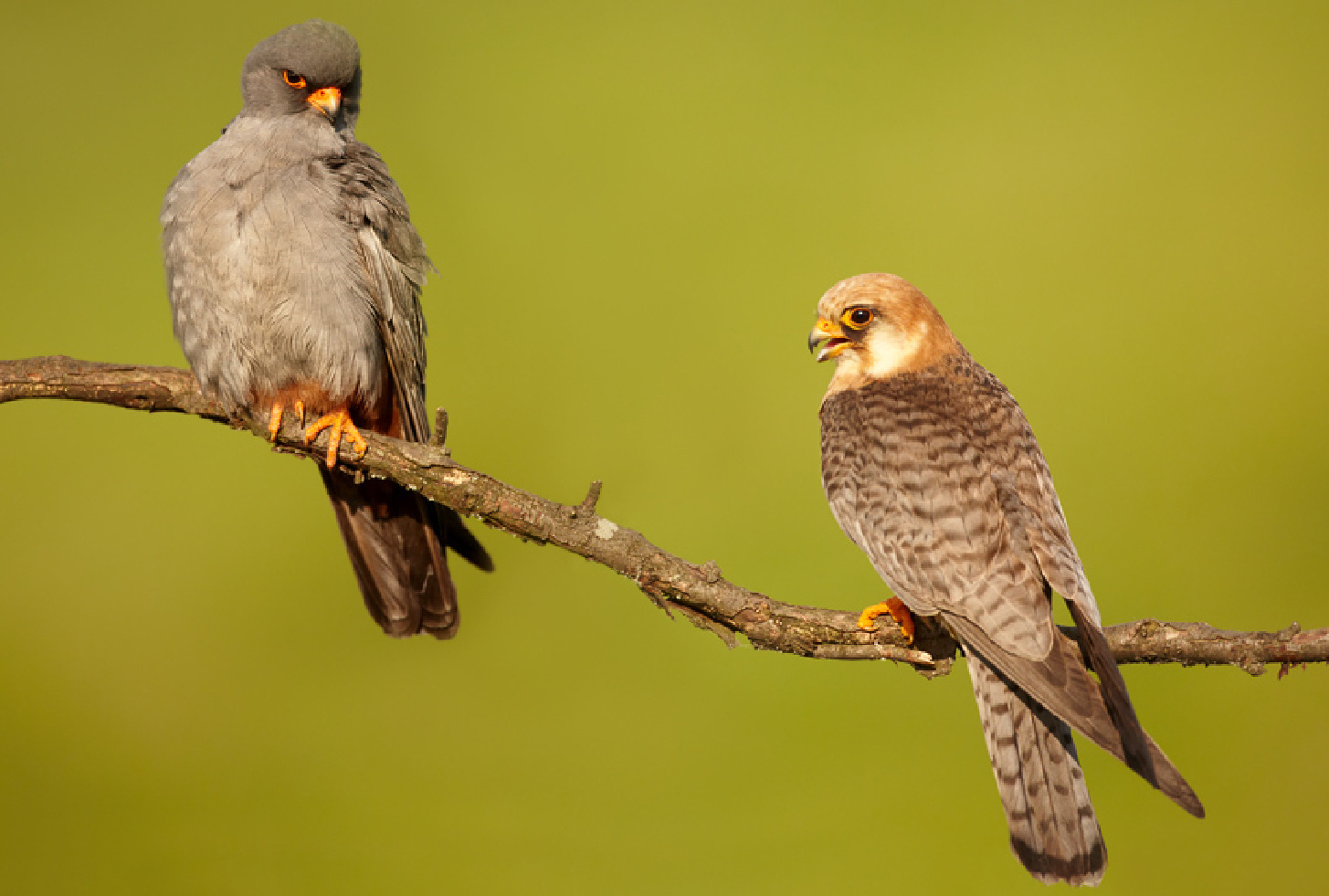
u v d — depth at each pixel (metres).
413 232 9.74
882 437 8.69
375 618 9.66
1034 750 7.92
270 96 9.48
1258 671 7.69
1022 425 8.88
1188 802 6.32
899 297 9.44
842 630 8.31
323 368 9.22
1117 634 7.92
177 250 9.13
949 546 8.05
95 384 9.10
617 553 8.17
